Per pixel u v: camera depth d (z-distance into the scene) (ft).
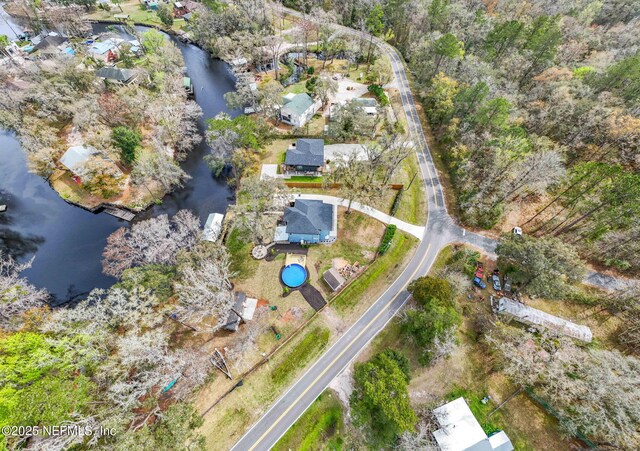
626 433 108.68
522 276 163.22
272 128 271.28
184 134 267.80
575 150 221.66
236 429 128.16
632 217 151.53
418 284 158.51
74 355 117.29
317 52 390.01
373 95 314.55
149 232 165.78
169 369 128.77
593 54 308.60
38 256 194.80
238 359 146.10
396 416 110.32
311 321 160.56
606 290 171.73
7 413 96.58
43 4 446.60
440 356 141.90
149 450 95.86
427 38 330.34
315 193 225.35
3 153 269.23
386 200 221.46
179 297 146.41
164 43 344.28
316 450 126.62
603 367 121.80
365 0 401.90
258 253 187.93
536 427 132.57
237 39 363.56
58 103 249.14
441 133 261.44
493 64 306.55
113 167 223.30
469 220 203.72
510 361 138.10
